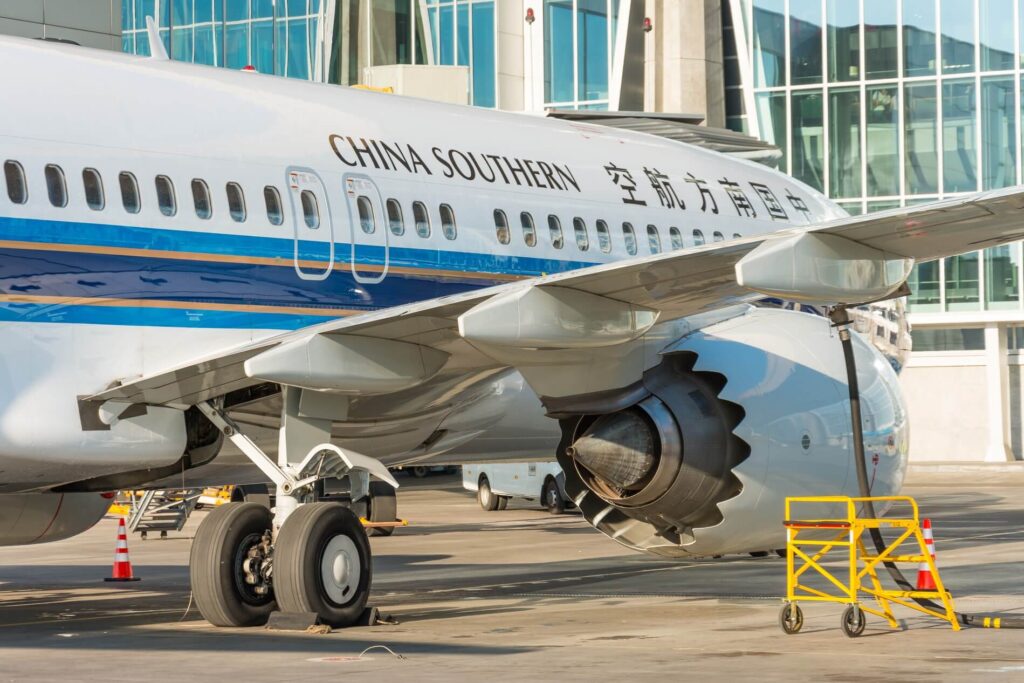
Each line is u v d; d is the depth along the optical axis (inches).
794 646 469.4
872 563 514.3
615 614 570.6
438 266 606.9
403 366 514.6
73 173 502.9
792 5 2052.2
